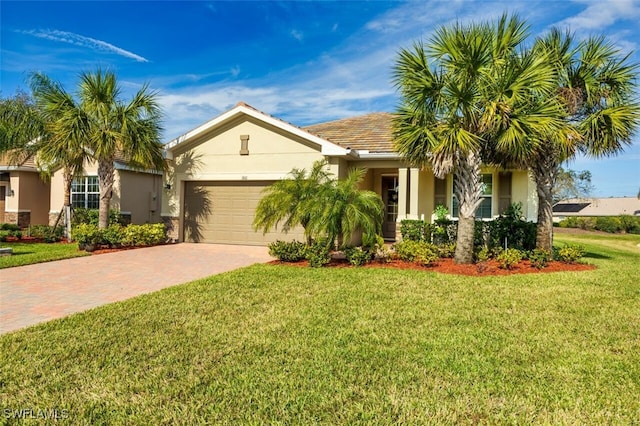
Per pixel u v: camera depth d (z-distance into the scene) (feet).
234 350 15.05
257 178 48.34
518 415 10.81
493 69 30.01
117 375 12.96
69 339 16.14
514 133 28.40
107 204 47.14
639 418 10.69
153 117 46.78
